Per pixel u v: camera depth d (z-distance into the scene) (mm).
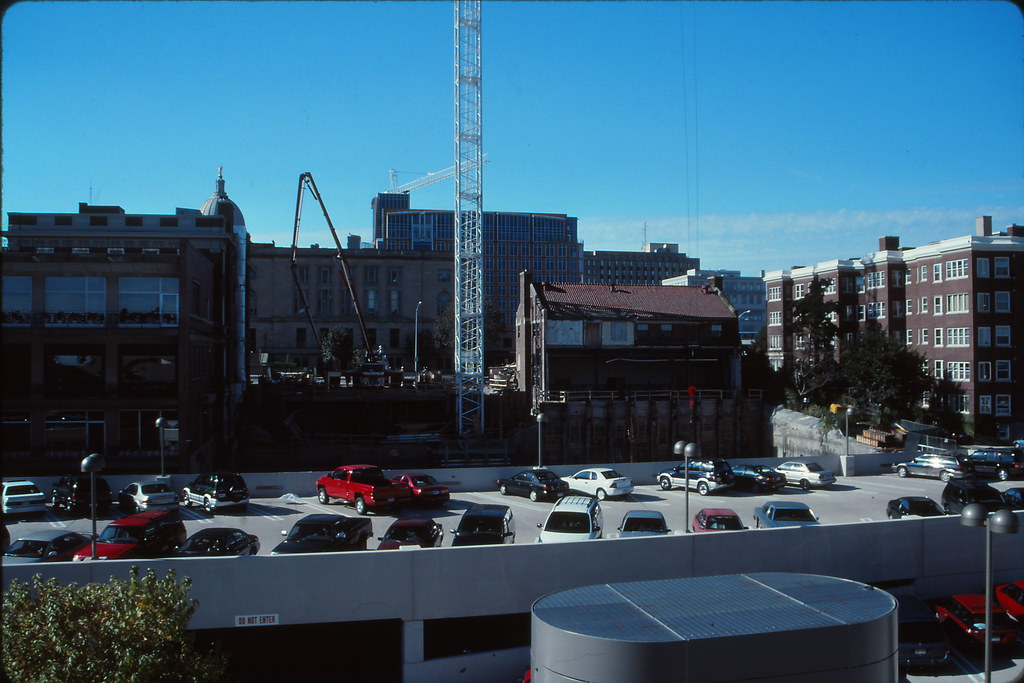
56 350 44000
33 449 43125
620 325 68250
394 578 19828
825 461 42562
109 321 43281
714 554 21391
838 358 75438
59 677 12078
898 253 72750
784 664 11508
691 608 12898
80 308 43219
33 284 42781
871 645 12023
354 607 19703
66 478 32219
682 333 69312
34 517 31594
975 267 62594
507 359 125938
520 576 20312
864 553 22344
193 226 59906
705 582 14633
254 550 23422
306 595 19547
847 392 66125
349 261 123000
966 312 63031
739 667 11367
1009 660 19094
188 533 27859
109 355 44250
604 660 11352
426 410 76125
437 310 125188
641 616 12469
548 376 67688
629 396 66562
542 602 13406
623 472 39156
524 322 73500
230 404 60656
